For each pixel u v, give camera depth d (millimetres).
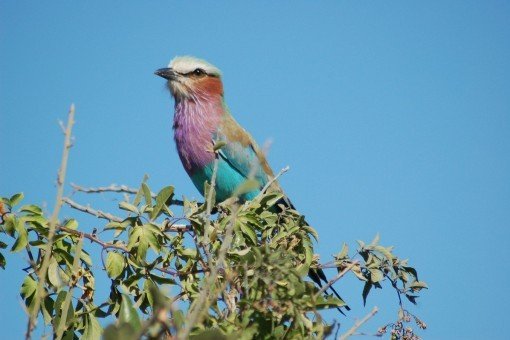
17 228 10586
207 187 11367
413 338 11227
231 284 9531
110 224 10938
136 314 9828
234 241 11297
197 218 11195
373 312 8344
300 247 12258
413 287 12484
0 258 10836
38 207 10773
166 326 6719
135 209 11008
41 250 10719
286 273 9125
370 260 12469
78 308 10867
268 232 12141
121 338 6605
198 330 8586
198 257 10852
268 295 9039
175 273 11094
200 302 8031
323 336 8203
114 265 10781
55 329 10141
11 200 10703
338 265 12438
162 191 11031
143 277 10930
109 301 10867
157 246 10812
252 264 9383
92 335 10492
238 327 8875
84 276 10812
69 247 10922
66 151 9008
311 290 9062
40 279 8828
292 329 9008
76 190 10906
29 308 10438
